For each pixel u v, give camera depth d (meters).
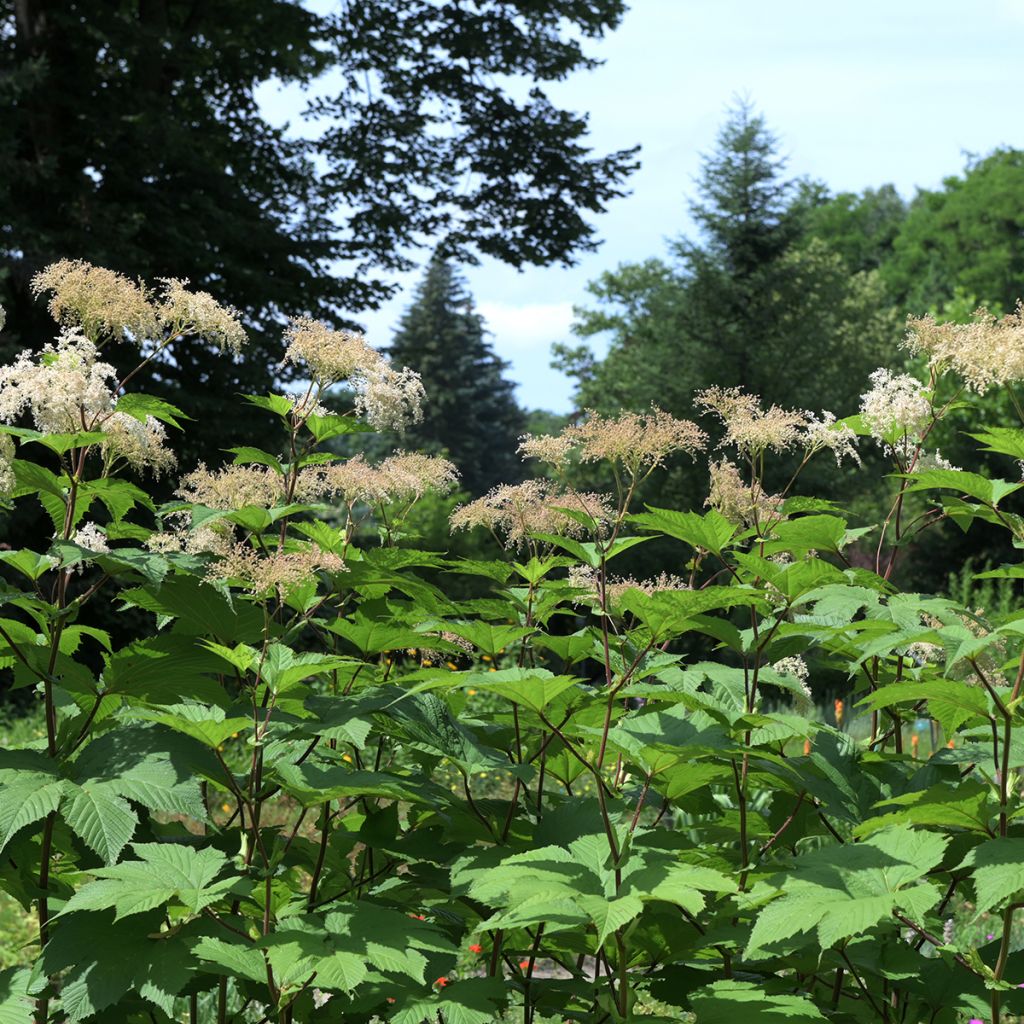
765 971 3.23
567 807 3.27
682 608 2.94
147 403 3.30
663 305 35.66
